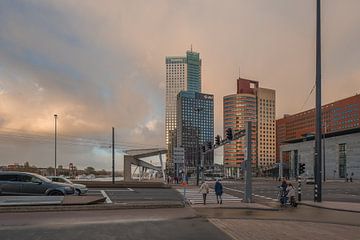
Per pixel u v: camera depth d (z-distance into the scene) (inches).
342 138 4394.7
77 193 1114.1
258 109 4397.1
